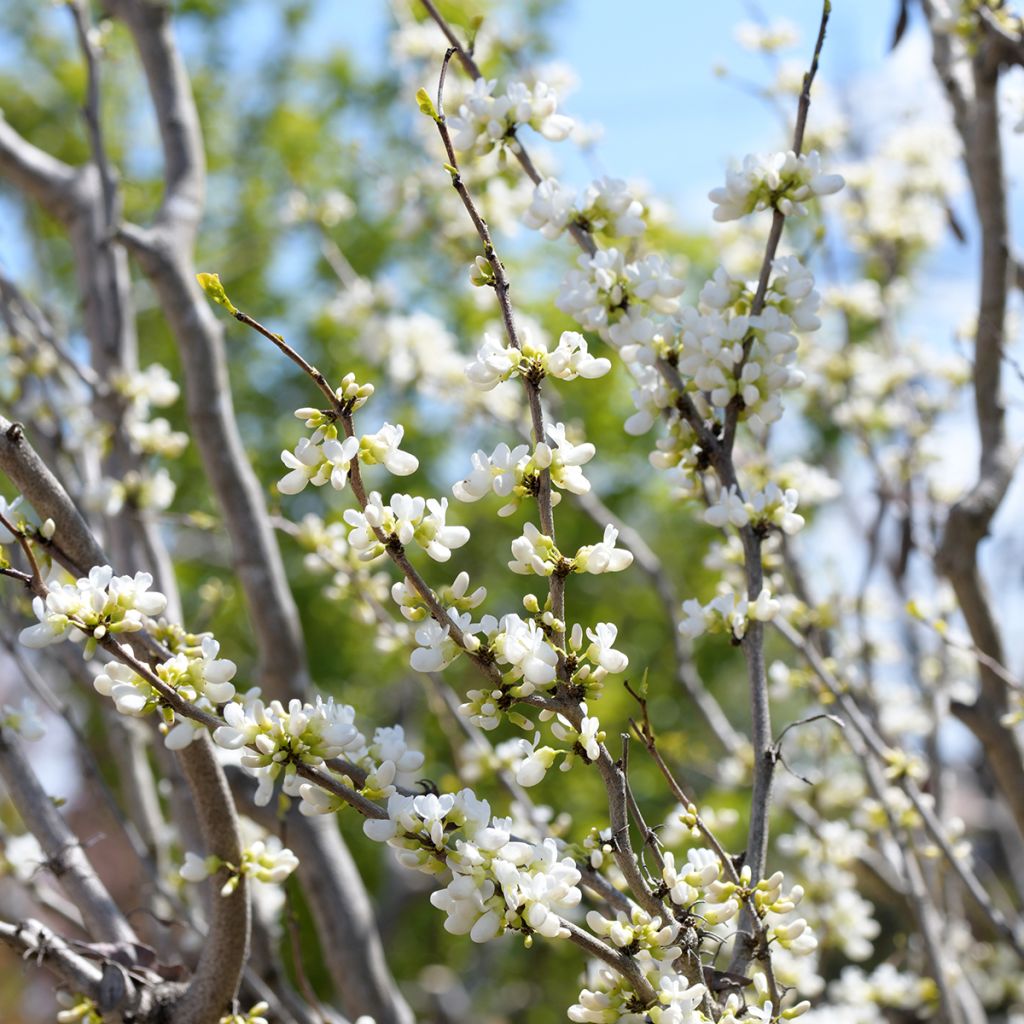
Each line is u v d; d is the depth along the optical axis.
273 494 4.70
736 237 4.93
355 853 7.71
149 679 1.57
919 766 3.27
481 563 7.62
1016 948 3.13
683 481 2.09
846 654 3.97
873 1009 3.66
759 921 1.74
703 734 7.66
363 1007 3.22
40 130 8.98
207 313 3.50
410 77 4.84
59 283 7.83
